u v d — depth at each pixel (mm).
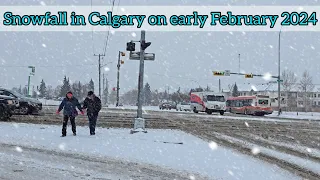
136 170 8484
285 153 12109
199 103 43344
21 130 14828
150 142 13070
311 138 17203
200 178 7977
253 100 47594
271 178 8328
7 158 9125
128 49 15633
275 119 34625
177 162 9641
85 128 16891
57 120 20062
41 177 7320
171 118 27062
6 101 18891
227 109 54844
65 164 8766
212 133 17484
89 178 7426
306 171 9320
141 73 15875
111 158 9812
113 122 20812
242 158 10727
